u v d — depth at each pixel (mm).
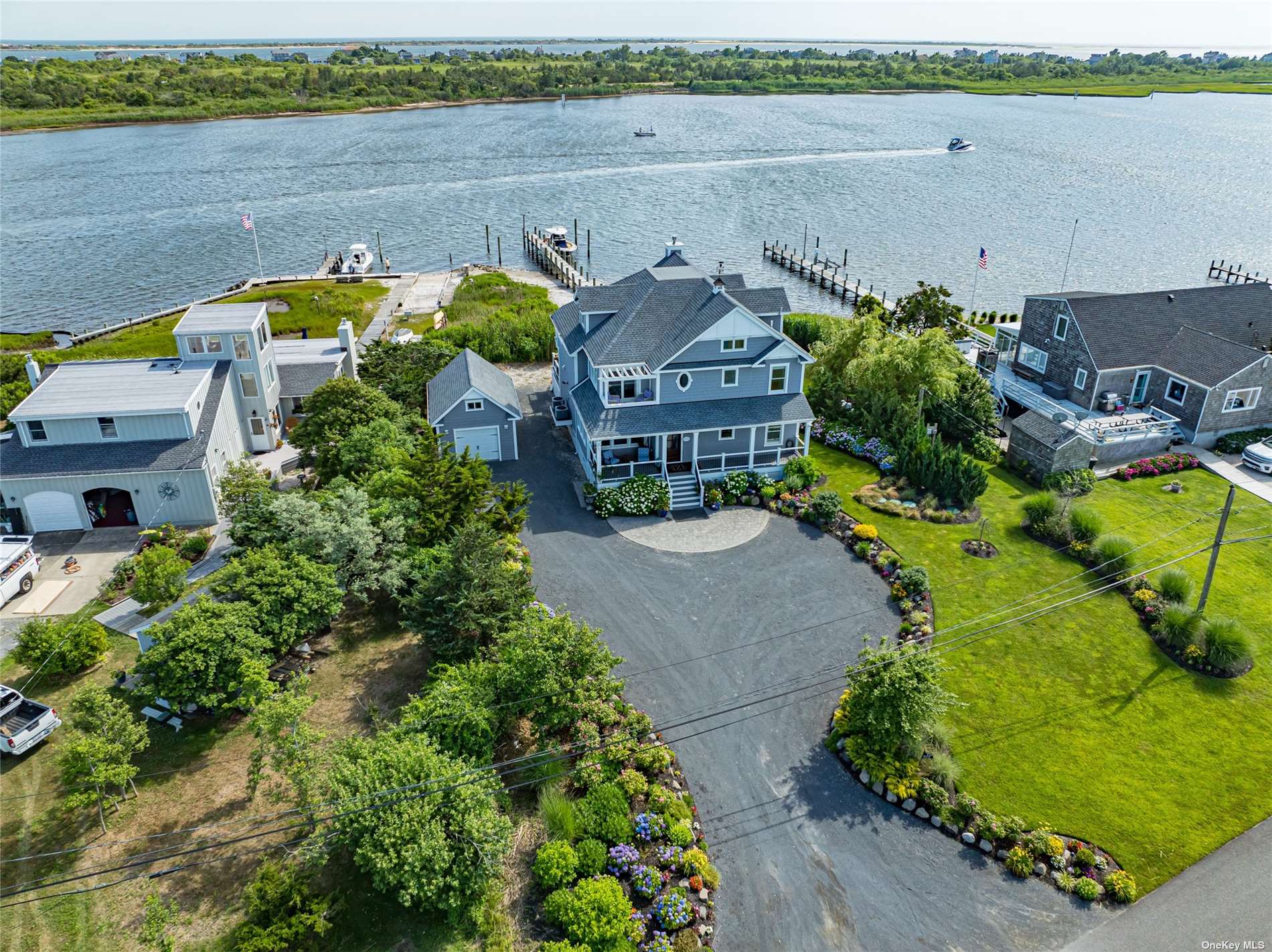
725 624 35219
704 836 26078
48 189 133625
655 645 33969
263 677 27781
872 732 28391
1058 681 31906
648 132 176625
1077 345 52812
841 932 23281
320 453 43375
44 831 26047
